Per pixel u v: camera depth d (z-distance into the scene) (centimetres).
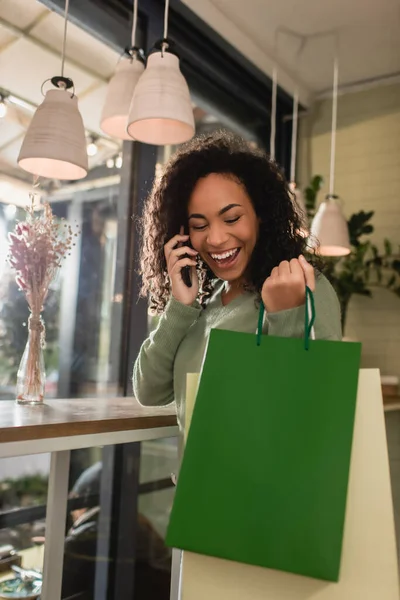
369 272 314
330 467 70
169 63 145
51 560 126
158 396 119
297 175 344
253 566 74
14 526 180
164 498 234
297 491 70
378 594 68
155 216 126
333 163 333
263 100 319
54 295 214
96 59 219
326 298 95
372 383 74
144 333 229
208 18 253
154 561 222
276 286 88
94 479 214
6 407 137
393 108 317
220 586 75
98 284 230
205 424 76
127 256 227
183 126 152
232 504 72
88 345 227
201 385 77
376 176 319
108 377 226
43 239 153
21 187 193
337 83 327
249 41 278
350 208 325
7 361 185
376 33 271
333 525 68
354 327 316
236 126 312
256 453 73
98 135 227
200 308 114
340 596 70
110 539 212
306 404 73
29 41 195
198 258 123
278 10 255
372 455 72
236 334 79
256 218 112
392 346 303
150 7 230
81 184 220
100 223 230
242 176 110
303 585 72
